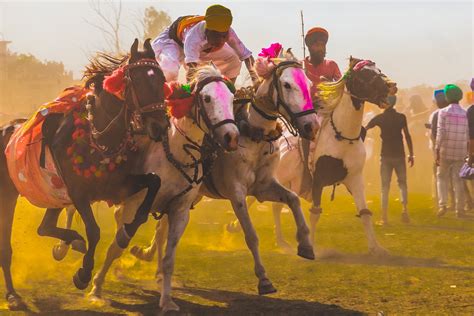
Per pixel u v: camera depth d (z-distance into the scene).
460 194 13.31
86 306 7.04
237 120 7.35
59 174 6.78
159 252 8.05
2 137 7.46
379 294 7.35
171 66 7.38
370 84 8.90
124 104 6.46
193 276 8.34
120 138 6.54
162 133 6.32
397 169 12.69
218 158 7.35
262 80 7.26
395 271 8.48
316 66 9.97
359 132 9.23
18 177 7.10
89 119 6.54
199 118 6.57
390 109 12.59
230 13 7.22
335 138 9.19
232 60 7.63
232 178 7.29
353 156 9.26
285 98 7.07
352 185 9.47
